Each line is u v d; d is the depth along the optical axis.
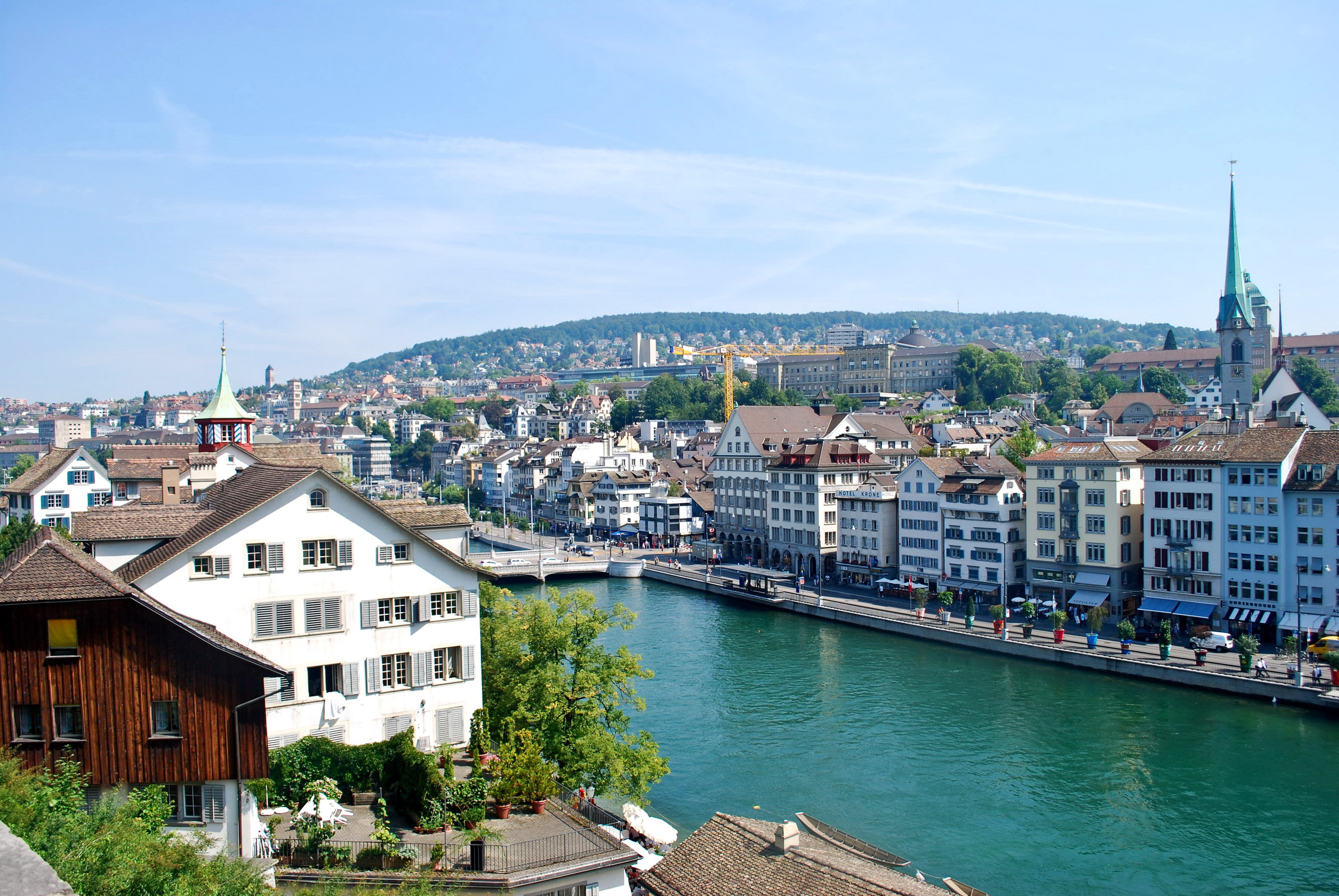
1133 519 119.19
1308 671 91.44
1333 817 64.25
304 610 47.31
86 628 35.69
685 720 86.38
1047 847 60.97
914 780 72.00
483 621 58.56
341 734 47.84
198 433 113.75
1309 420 188.38
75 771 34.44
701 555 190.62
